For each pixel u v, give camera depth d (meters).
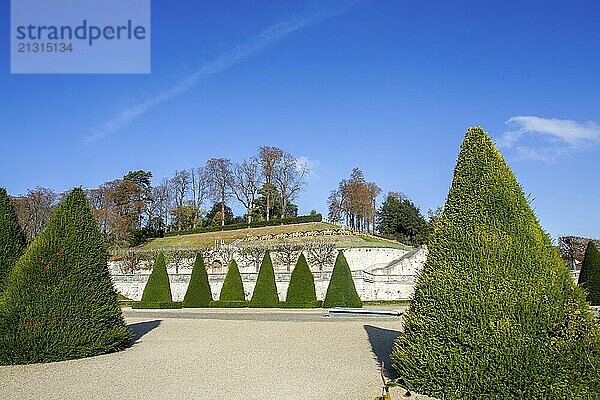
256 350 15.05
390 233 92.12
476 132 10.67
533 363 8.77
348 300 34.28
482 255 9.60
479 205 10.05
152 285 37.28
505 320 9.06
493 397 8.88
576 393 8.67
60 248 14.19
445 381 9.34
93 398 9.91
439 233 10.38
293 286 35.84
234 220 104.38
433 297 9.89
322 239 66.50
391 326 20.94
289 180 96.94
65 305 13.73
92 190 86.19
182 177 99.44
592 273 28.38
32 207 70.75
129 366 12.76
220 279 47.50
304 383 11.02
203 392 10.34
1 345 12.87
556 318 9.06
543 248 9.62
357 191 99.50
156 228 97.25
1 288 14.79
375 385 10.69
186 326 21.44
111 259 63.16
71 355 13.57
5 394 10.16
